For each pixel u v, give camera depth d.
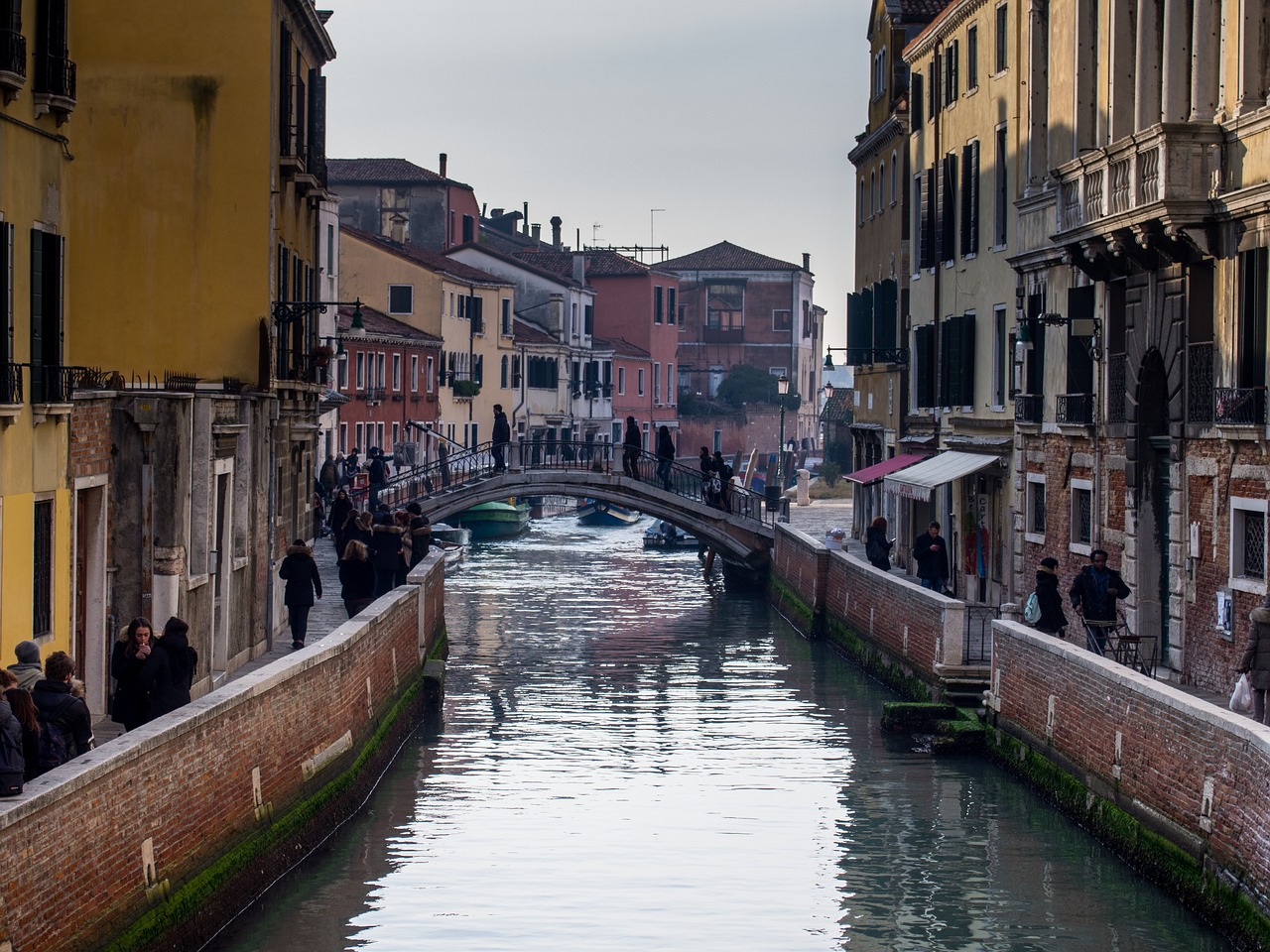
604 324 119.38
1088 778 24.00
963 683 32.06
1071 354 34.81
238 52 31.72
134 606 24.81
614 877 21.92
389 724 28.95
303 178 34.84
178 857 17.62
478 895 21.00
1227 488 27.97
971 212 44.12
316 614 37.44
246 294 31.92
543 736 31.73
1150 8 30.97
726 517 58.84
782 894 21.20
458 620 50.00
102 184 31.72
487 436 94.88
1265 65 27.31
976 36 43.84
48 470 22.20
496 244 122.81
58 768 15.27
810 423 139.88
